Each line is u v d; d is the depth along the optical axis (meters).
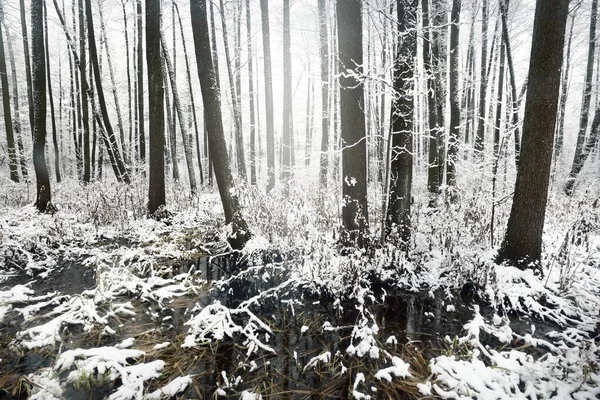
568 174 11.90
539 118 4.39
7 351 3.16
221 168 5.95
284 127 12.32
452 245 5.18
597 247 5.62
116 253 5.68
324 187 9.05
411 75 5.38
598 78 15.75
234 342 3.40
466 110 12.41
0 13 14.73
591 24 12.41
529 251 4.64
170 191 12.92
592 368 2.74
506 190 7.13
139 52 13.70
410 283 4.72
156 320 3.81
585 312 3.89
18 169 14.98
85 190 10.61
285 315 4.00
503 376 2.76
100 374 2.83
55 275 5.04
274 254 5.57
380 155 9.28
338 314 4.03
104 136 11.83
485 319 3.88
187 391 2.70
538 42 4.29
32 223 7.03
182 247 6.24
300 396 2.68
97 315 3.62
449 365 2.90
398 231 5.66
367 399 2.59
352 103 5.18
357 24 5.08
